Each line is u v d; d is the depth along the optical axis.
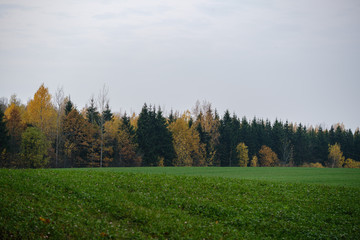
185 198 23.98
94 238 15.66
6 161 74.06
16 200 17.80
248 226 20.80
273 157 130.62
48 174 25.42
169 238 17.44
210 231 19.16
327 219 23.11
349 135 151.62
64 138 85.56
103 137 87.94
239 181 32.25
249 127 136.38
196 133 104.69
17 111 82.88
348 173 61.47
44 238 14.98
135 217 19.03
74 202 19.84
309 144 148.62
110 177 27.42
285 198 27.08
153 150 99.31
